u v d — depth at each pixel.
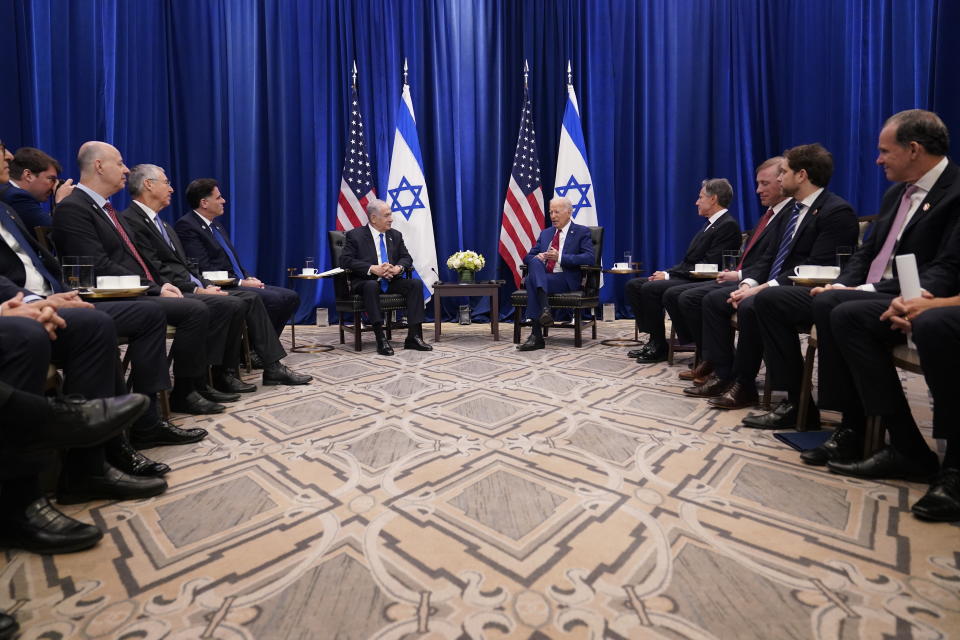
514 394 2.66
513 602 0.99
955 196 1.63
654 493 1.48
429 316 5.88
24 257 1.82
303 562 1.14
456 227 5.97
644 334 4.75
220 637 0.90
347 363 3.53
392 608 0.97
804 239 2.39
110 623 0.94
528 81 5.86
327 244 5.88
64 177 4.52
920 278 1.62
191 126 5.63
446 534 1.26
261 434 2.05
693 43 5.84
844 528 1.25
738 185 5.87
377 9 5.85
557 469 1.67
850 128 5.12
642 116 5.90
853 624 0.91
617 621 0.93
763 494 1.46
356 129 5.74
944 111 4.24
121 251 2.37
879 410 1.53
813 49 5.42
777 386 2.06
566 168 5.75
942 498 1.28
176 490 1.53
